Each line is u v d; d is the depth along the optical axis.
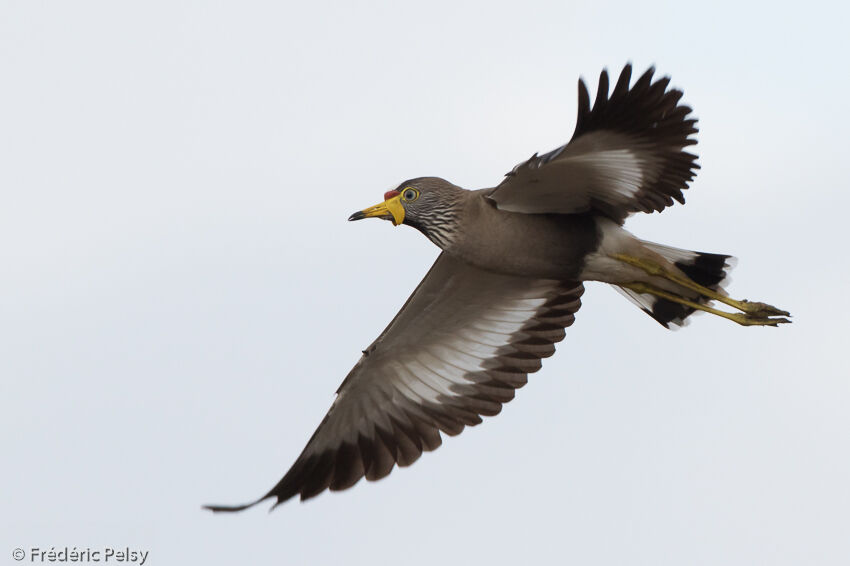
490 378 14.26
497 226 12.89
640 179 12.57
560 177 12.38
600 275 13.48
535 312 14.20
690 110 12.05
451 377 14.31
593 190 12.66
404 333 14.06
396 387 14.26
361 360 14.02
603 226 13.11
